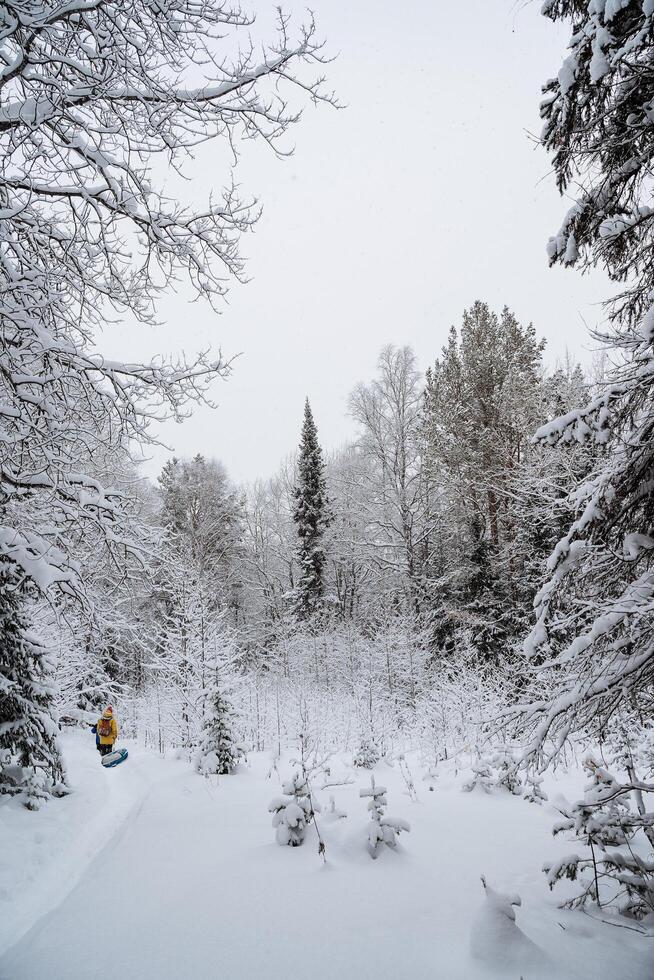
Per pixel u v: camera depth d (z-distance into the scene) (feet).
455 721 43.32
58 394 21.90
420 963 11.54
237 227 22.38
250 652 82.84
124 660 66.64
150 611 67.82
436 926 13.14
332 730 45.91
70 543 22.94
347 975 11.13
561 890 15.52
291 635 81.46
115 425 23.72
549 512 22.34
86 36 18.95
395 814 22.98
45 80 17.28
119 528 22.82
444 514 76.23
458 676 49.88
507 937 11.89
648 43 13.15
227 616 99.19
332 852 17.83
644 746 21.50
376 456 81.76
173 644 51.75
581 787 26.94
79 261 21.90
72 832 22.67
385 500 79.10
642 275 16.31
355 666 71.92
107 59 17.87
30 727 26.17
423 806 24.43
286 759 39.52
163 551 24.58
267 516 132.16
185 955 12.05
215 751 34.06
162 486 107.65
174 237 21.77
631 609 12.16
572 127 15.79
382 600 85.46
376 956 11.82
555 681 15.16
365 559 86.79
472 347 76.38
